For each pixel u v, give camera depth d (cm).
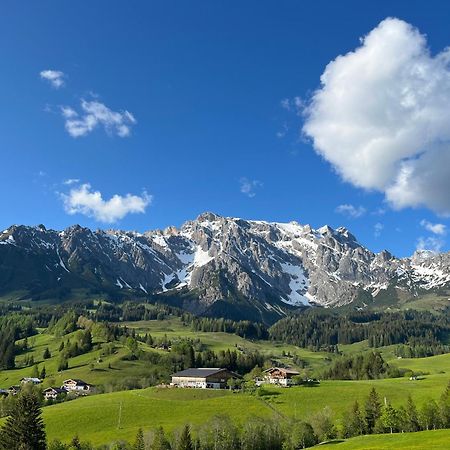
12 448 9456
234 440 13762
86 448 13238
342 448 12044
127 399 19788
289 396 19888
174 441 13338
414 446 10756
